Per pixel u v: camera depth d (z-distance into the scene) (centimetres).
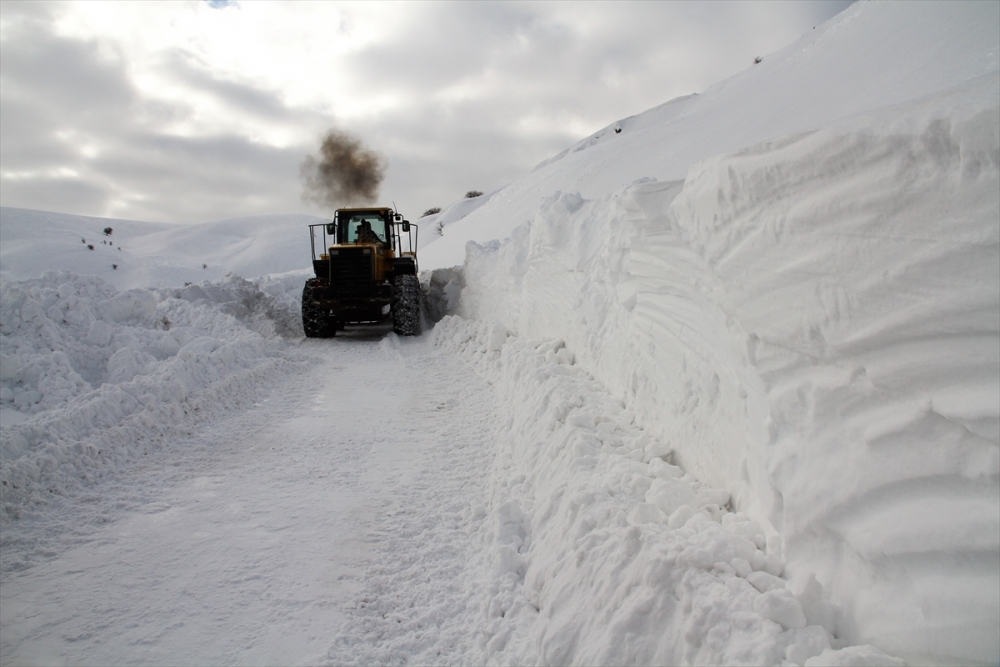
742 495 214
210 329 796
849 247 151
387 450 453
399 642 230
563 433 331
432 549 298
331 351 938
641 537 197
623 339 375
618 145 1855
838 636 149
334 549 302
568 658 188
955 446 125
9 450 376
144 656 225
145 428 470
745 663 141
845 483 152
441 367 779
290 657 224
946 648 120
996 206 115
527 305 688
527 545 279
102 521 334
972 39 636
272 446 465
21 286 628
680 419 276
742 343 209
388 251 1207
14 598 262
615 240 396
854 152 146
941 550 124
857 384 153
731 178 202
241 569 284
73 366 587
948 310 125
